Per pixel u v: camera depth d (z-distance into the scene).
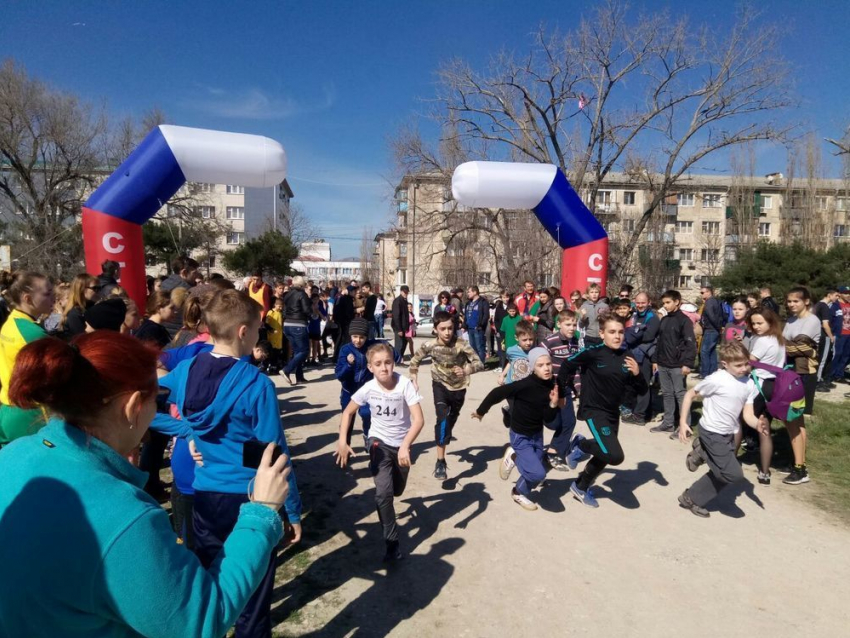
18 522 1.10
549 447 5.83
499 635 3.00
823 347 10.32
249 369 2.40
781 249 25.95
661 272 38.34
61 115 24.59
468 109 21.28
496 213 23.97
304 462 5.82
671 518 4.57
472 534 4.20
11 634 1.09
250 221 62.22
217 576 1.32
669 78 19.09
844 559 3.92
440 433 5.37
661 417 8.21
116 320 3.70
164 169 7.09
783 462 6.02
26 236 24.83
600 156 20.58
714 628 3.09
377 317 15.38
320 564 3.73
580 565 3.77
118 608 1.11
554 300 9.59
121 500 1.17
